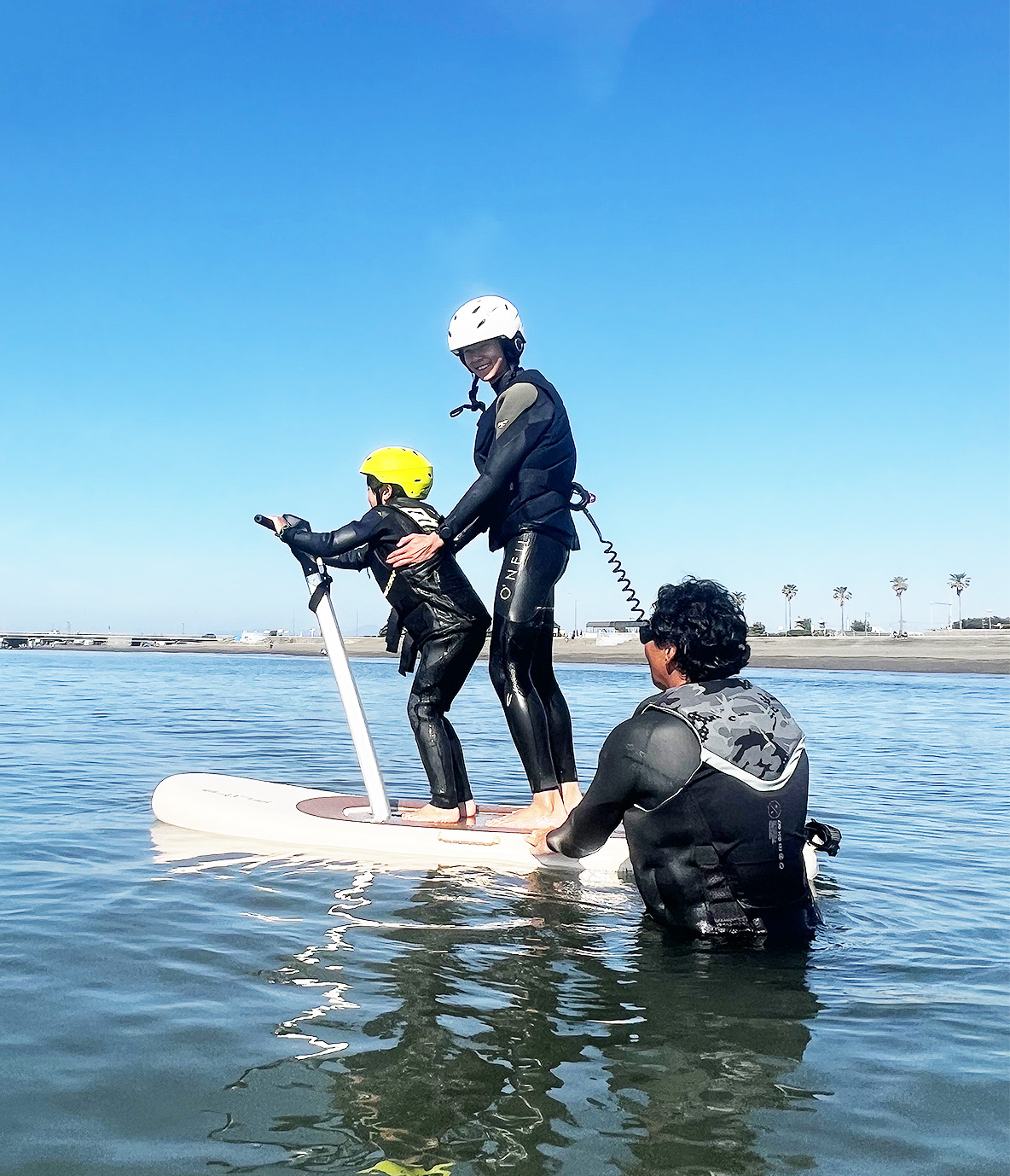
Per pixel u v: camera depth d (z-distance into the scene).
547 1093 2.06
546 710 5.03
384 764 8.73
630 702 20.47
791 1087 2.11
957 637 84.06
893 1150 1.84
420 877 4.14
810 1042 2.37
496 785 7.36
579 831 3.54
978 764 9.70
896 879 4.24
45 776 7.23
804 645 81.19
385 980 2.80
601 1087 2.09
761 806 3.19
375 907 3.64
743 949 3.13
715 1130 1.91
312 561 5.08
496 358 5.05
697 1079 2.15
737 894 3.21
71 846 4.67
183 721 13.37
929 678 46.81
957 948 3.18
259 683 29.44
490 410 5.01
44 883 3.92
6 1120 1.93
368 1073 2.16
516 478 4.85
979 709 20.81
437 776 4.95
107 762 8.22
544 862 4.33
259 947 3.10
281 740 10.71
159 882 3.97
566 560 4.98
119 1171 1.74
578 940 3.23
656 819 3.27
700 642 3.30
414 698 5.02
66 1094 2.04
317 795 5.69
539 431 4.83
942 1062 2.25
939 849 4.97
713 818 3.19
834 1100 2.05
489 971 2.89
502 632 4.83
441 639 4.92
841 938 3.28
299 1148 1.83
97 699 18.66
